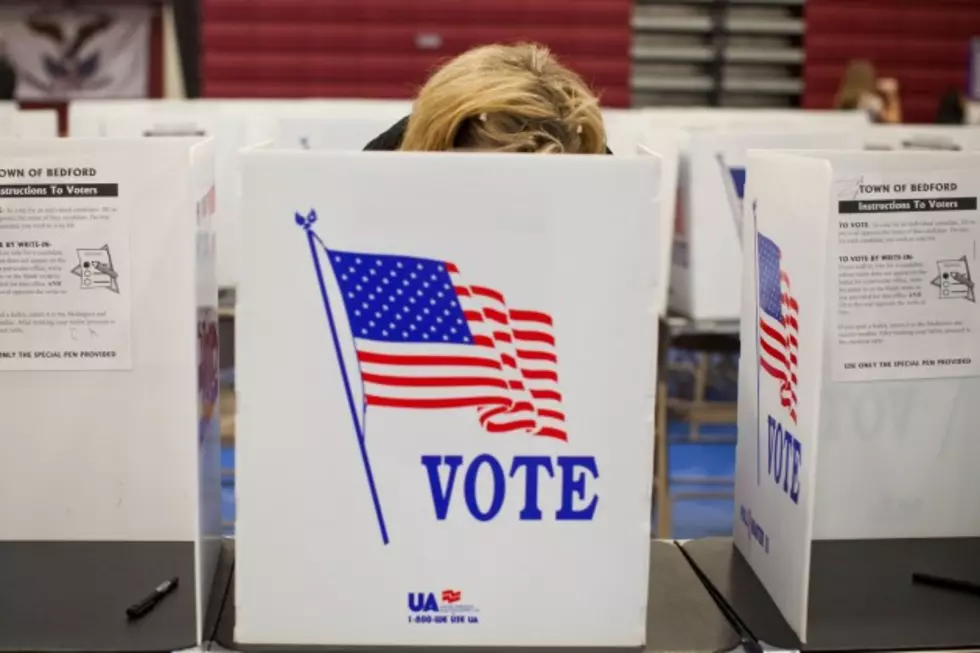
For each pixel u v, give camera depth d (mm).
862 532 1309
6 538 1217
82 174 1118
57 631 982
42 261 1137
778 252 1082
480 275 887
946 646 1001
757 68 6988
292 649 930
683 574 1184
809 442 987
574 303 893
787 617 1048
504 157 872
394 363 897
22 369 1172
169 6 6613
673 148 2846
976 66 7066
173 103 3367
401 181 873
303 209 874
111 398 1186
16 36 6578
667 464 2994
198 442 977
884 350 1246
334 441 903
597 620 935
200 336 1020
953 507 1311
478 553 922
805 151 1168
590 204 880
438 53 6738
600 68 6836
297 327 888
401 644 932
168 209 1130
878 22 6977
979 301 1238
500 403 904
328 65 6719
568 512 920
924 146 3006
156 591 1062
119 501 1214
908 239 1204
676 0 6820
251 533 914
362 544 917
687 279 2854
